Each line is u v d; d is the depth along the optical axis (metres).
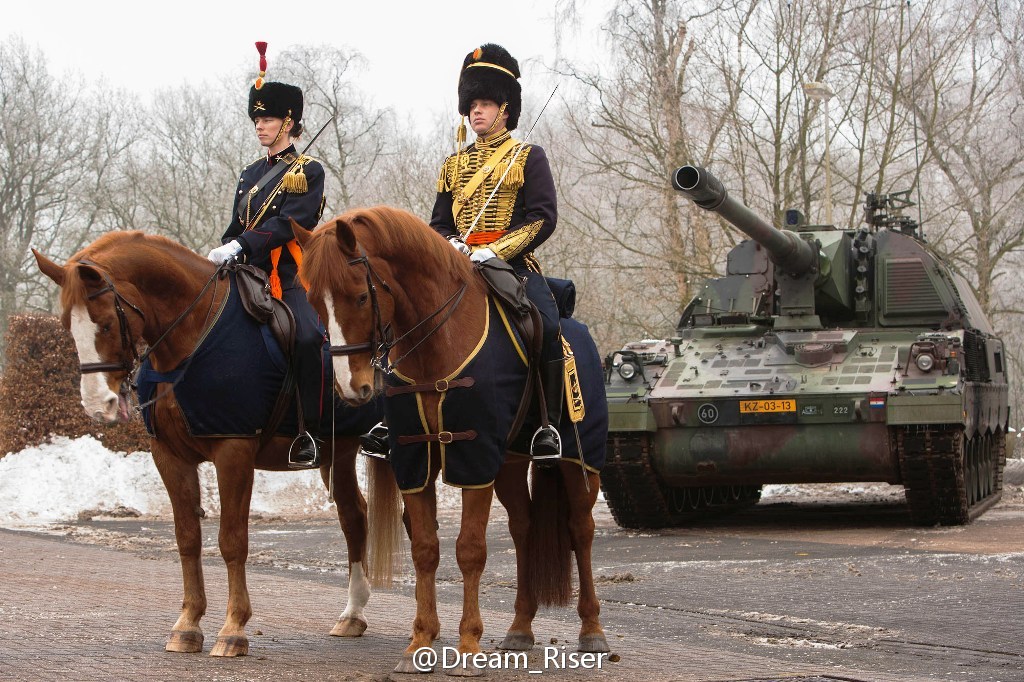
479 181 7.25
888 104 31.52
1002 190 33.31
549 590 7.12
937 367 15.03
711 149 30.33
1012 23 31.20
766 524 16.97
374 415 7.96
